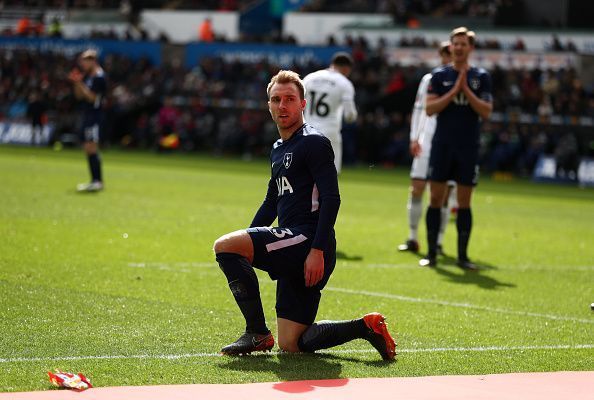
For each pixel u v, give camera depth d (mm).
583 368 24234
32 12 166625
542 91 117312
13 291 31547
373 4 147750
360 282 37469
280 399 19906
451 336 27828
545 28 128625
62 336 25578
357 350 25531
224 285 34906
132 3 161375
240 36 147000
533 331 29109
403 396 20484
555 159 109312
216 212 59750
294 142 24641
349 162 118938
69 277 34844
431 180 42469
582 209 76250
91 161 69125
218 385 20953
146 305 30453
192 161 112250
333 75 47812
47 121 133250
